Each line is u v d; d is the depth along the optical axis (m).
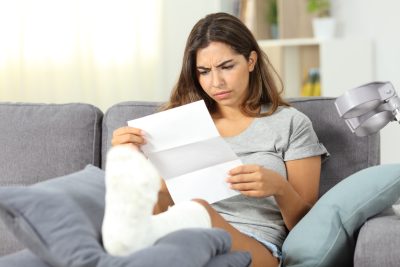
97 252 1.27
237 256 1.49
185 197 1.77
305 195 1.92
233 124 2.04
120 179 1.28
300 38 4.20
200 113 1.79
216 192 1.78
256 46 2.04
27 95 3.86
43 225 1.30
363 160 2.00
